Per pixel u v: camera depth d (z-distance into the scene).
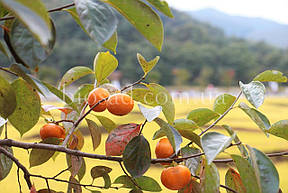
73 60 29.23
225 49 45.47
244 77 42.19
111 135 1.49
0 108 1.26
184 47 44.19
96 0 1.13
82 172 1.63
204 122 1.59
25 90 1.39
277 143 1.89
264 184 1.28
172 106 1.48
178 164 1.45
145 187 1.58
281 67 44.62
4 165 1.57
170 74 32.03
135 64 31.83
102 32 1.11
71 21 29.50
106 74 1.52
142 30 1.24
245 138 1.90
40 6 0.81
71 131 1.43
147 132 1.88
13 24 1.17
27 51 1.17
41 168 1.80
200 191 1.44
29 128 1.45
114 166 1.80
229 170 1.50
